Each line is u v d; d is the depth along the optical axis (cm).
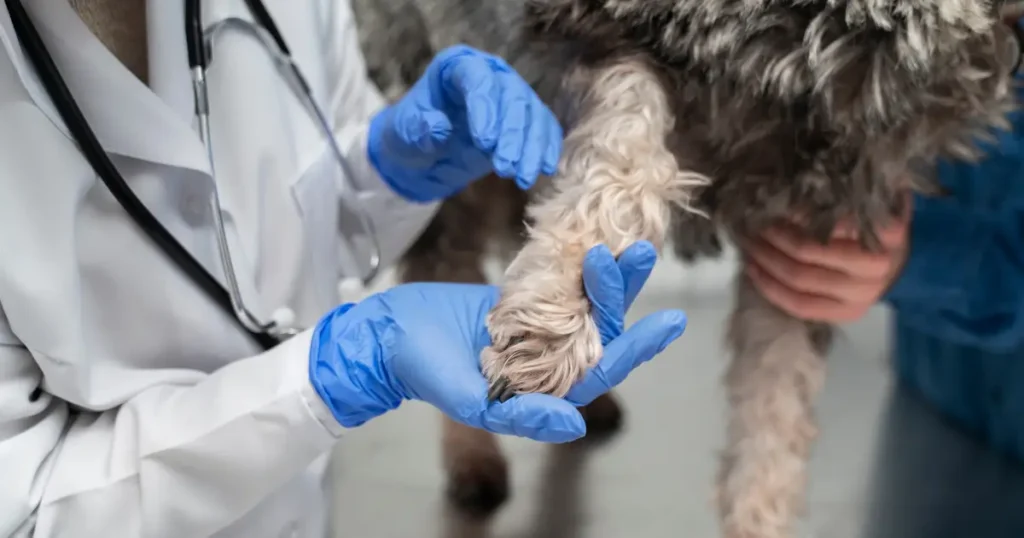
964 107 76
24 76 59
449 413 55
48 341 58
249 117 75
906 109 70
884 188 80
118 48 71
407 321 59
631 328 56
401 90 101
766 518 91
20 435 60
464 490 110
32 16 62
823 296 86
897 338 143
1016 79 84
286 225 76
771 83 69
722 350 115
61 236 59
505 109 63
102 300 65
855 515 107
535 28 75
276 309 75
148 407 62
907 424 130
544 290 58
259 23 79
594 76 74
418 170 83
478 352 59
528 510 109
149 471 59
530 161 61
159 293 66
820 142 74
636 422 129
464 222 112
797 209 79
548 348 56
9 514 57
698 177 72
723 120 74
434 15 89
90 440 62
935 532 103
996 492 111
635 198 66
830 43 66
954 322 110
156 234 65
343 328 61
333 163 84
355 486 115
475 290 63
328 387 59
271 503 71
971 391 126
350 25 98
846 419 132
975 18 65
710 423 128
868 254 83
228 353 70
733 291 108
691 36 68
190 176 69
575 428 51
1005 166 97
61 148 60
